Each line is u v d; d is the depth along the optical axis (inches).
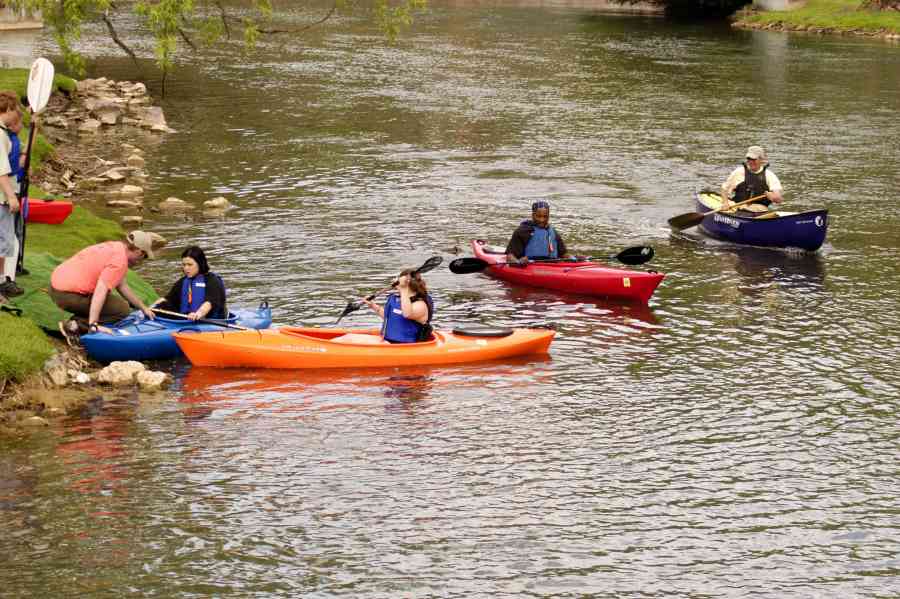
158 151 1221.1
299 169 1152.8
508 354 613.6
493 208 1004.6
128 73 1807.3
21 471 454.6
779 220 866.8
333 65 2036.2
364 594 380.5
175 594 374.6
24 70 1480.1
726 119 1539.1
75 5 1518.2
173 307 600.7
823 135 1418.6
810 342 655.1
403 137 1355.8
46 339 560.7
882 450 507.2
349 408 537.0
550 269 757.3
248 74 1871.3
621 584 392.2
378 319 674.2
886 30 2807.6
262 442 494.9
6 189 559.2
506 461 485.1
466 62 2148.1
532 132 1414.9
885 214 1005.8
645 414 541.0
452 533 422.9
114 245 571.8
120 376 551.5
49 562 389.7
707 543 421.7
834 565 409.1
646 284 723.4
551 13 3440.0
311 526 424.5
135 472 459.8
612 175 1162.6
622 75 2004.2
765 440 515.2
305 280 754.8
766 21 3070.9
